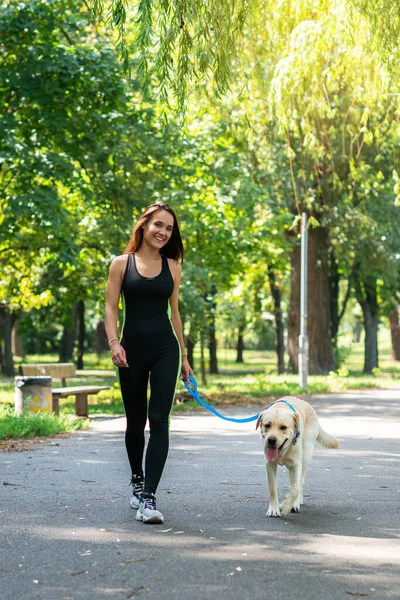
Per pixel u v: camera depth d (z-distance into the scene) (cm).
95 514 649
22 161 1758
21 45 1791
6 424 1227
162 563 503
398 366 5356
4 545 547
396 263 3522
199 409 1788
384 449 1115
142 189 1972
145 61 841
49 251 1966
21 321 4206
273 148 2550
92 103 1808
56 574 479
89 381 3284
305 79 1183
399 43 1008
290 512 666
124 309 651
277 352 3988
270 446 627
